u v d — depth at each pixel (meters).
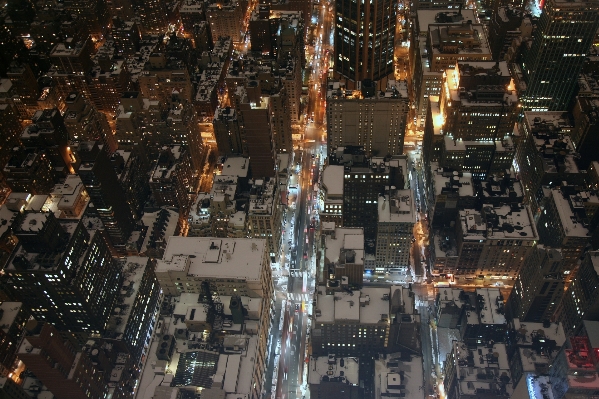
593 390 197.00
